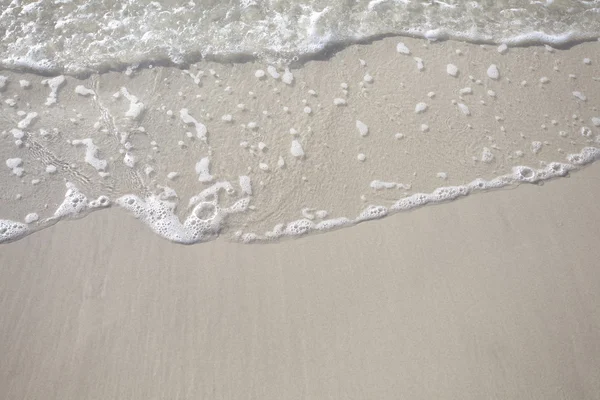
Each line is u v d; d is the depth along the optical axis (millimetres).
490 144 2963
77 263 2449
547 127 3053
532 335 2324
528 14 3527
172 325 2291
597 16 3555
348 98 3074
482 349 2279
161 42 3203
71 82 3033
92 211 2619
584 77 3271
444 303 2402
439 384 2189
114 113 2932
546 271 2521
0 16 3236
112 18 3273
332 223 2650
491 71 3248
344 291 2422
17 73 3039
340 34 3312
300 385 2168
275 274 2467
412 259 2535
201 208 2666
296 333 2295
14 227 2545
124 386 2137
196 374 2174
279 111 2998
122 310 2322
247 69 3146
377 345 2275
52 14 3266
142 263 2467
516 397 2174
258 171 2791
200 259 2500
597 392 2201
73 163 2758
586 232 2664
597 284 2492
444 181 2816
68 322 2281
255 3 3381
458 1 3527
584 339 2328
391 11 3439
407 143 2932
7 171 2707
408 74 3193
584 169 2916
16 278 2393
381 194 2756
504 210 2727
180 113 2955
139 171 2758
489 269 2516
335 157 2857
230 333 2281
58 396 2107
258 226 2629
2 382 2131
